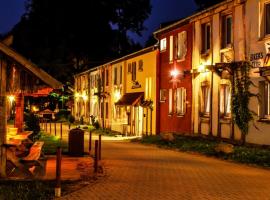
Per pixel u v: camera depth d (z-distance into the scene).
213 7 26.41
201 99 28.50
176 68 32.59
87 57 72.69
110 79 50.12
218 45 26.39
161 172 15.75
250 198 11.05
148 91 38.06
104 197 11.05
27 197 10.75
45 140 30.48
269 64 21.44
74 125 57.00
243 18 23.75
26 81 14.12
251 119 22.86
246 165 18.22
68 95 74.00
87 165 17.27
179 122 31.73
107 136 40.59
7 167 14.62
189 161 19.50
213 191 11.98
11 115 46.66
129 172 15.69
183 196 11.27
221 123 25.89
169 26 33.19
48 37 70.25
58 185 11.15
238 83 23.50
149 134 36.97
